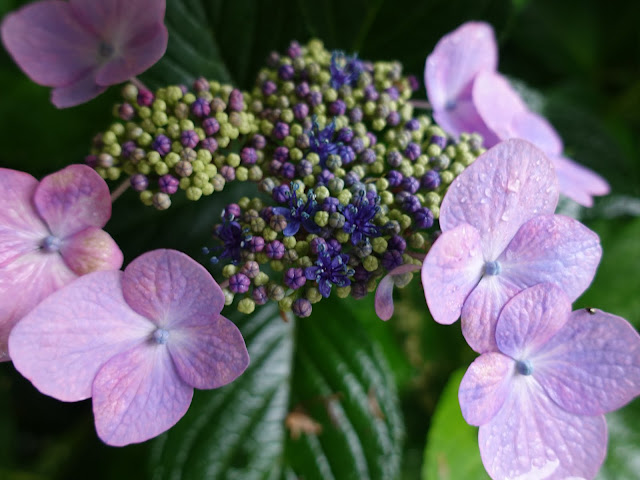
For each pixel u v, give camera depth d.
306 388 0.22
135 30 0.19
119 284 0.17
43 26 0.19
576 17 0.32
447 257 0.16
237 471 0.21
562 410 0.18
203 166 0.19
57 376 0.17
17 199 0.17
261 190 0.19
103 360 0.17
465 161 0.20
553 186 0.18
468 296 0.17
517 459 0.18
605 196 0.25
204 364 0.17
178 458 0.21
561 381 0.18
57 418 0.27
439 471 0.24
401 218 0.18
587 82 0.30
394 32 0.23
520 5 0.29
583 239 0.18
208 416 0.21
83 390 0.17
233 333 0.17
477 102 0.21
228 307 0.22
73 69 0.19
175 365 0.17
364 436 0.22
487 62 0.22
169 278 0.17
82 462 0.25
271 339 0.22
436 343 0.27
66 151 0.25
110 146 0.19
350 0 0.23
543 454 0.18
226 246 0.18
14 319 0.17
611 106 0.30
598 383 0.18
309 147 0.19
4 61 0.26
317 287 0.18
